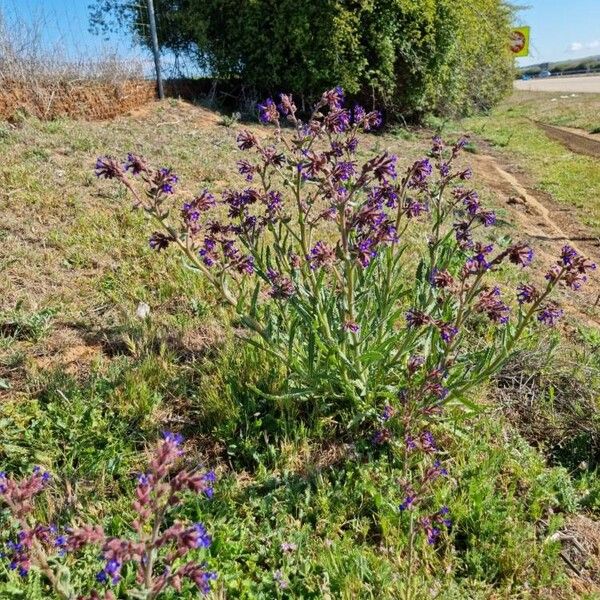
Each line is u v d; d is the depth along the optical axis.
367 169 2.87
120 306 4.26
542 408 3.71
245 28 13.15
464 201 3.94
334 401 3.46
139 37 12.34
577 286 2.81
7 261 4.56
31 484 1.83
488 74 23.31
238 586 2.39
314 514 2.79
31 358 3.57
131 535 2.54
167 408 3.38
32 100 8.84
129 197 6.21
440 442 3.25
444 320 3.28
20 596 2.23
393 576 2.49
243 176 7.70
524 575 2.60
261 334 3.22
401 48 14.40
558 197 10.38
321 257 2.90
